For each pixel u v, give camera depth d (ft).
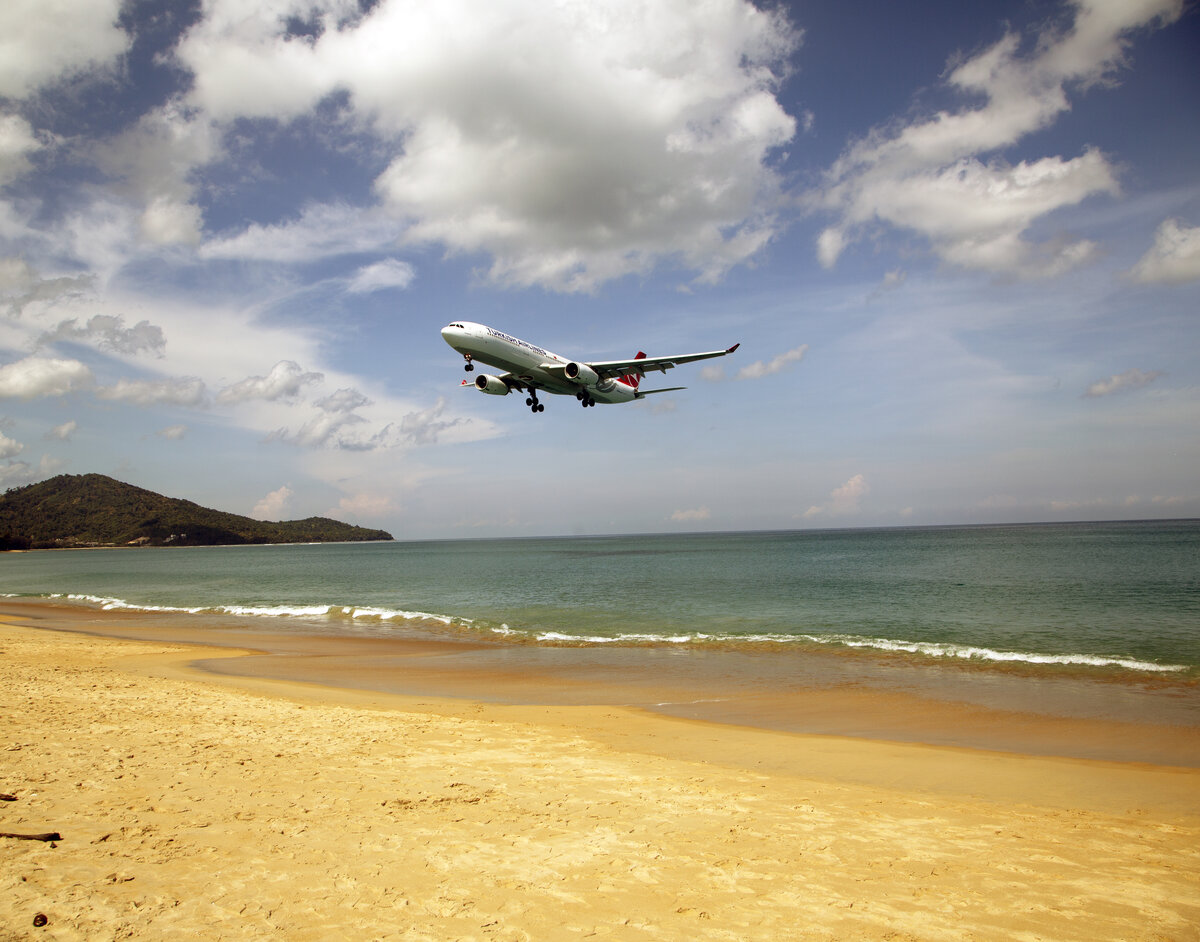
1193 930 18.08
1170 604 99.60
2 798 24.67
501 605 121.29
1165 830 26.05
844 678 59.00
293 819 24.38
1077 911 19.15
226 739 36.17
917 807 28.50
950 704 49.57
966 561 207.41
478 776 31.17
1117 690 53.52
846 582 147.13
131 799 25.66
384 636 88.02
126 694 48.60
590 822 25.38
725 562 244.22
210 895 18.24
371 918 17.39
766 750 38.09
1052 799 30.17
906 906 19.24
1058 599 107.96
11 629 96.48
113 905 17.38
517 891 19.34
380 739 37.86
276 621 105.29
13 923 16.15
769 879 20.79
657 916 18.13
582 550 498.28
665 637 81.92
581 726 43.47
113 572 283.79
